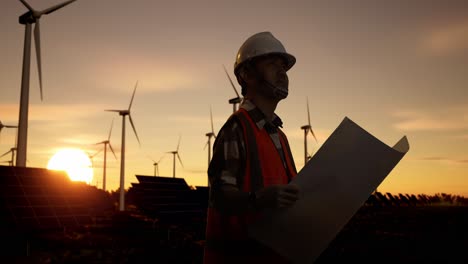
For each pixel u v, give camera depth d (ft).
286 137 6.95
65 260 39.01
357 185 5.26
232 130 5.93
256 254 5.64
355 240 53.16
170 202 67.10
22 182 45.50
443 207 235.61
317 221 5.14
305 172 5.30
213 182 5.68
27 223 40.34
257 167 5.81
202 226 64.28
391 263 36.14
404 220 103.09
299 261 5.10
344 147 5.40
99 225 65.10
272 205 5.00
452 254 40.93
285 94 6.36
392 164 5.32
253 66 6.39
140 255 42.78
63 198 46.85
